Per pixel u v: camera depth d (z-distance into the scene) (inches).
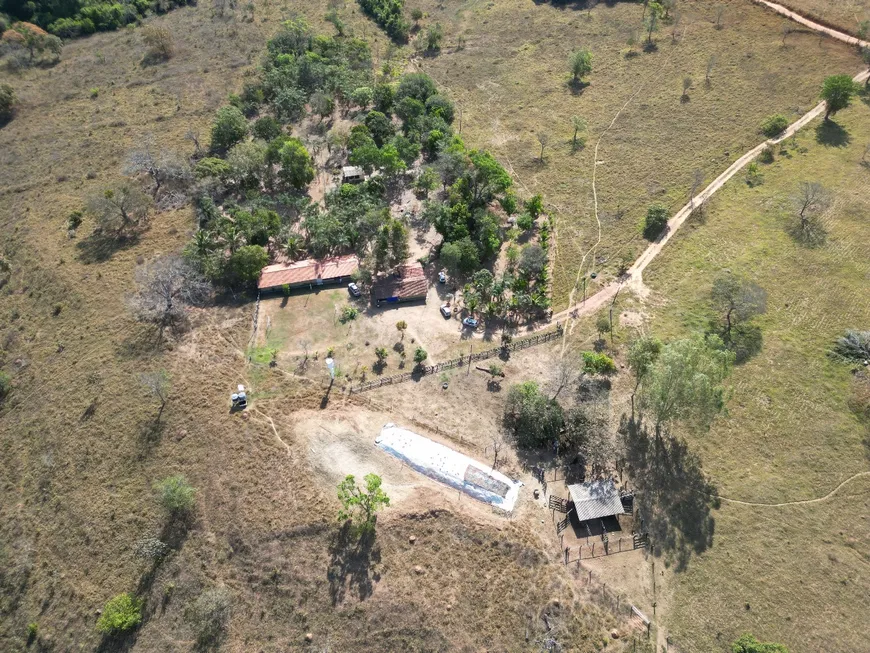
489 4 7165.4
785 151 4589.1
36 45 5895.7
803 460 2817.4
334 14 6412.4
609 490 2613.2
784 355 3230.8
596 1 6884.8
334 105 5295.3
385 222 3848.4
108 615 2256.4
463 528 2482.8
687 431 2925.7
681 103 5246.1
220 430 2819.9
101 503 2620.6
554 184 4591.5
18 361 3223.4
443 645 2197.3
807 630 2305.6
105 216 3878.0
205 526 2503.7
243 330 3388.3
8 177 4500.5
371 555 2385.6
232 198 4288.9
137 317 3368.6
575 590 2361.0
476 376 3189.0
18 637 2359.7
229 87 5452.8
